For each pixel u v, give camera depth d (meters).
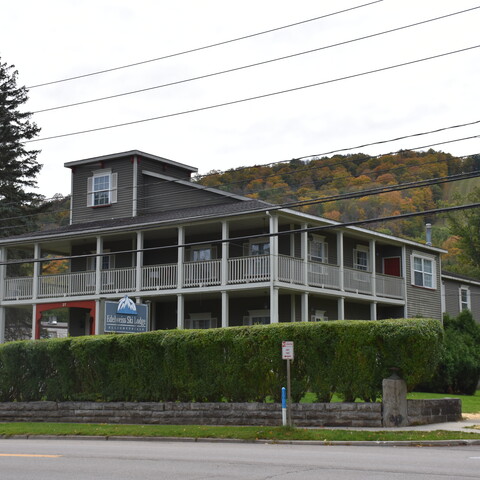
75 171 40.34
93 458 13.39
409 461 12.30
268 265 29.58
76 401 23.09
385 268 38.69
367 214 90.69
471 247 64.88
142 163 38.62
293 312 32.19
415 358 18.75
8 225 55.03
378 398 19.73
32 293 36.12
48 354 23.64
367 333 19.17
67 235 35.03
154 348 21.88
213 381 20.92
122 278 33.53
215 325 34.22
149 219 34.16
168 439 18.09
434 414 19.53
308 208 87.31
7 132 55.56
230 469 11.49
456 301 44.91
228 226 32.62
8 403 24.05
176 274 32.38
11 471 11.72
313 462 12.27
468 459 12.60
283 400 18.11
